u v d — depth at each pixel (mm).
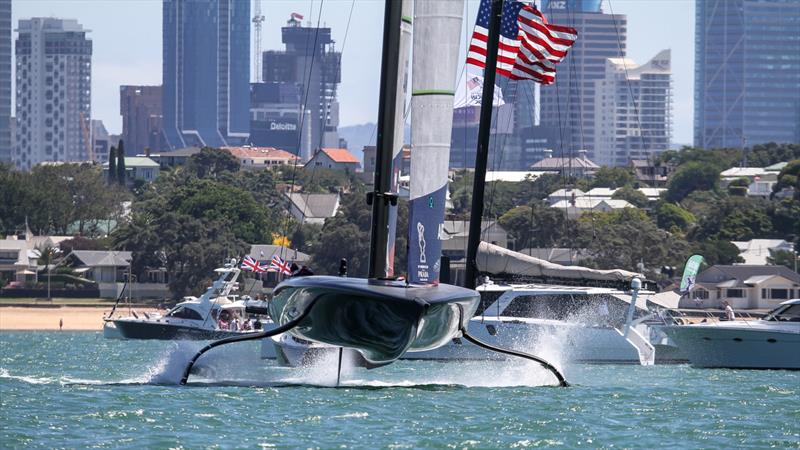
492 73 133000
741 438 88125
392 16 100625
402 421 92938
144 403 100938
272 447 81750
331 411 97438
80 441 83188
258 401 103062
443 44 103375
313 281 99000
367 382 122500
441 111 103312
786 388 122562
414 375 132875
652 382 131250
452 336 107500
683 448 84062
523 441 85688
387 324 99062
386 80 101000
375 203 101438
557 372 119750
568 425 92688
